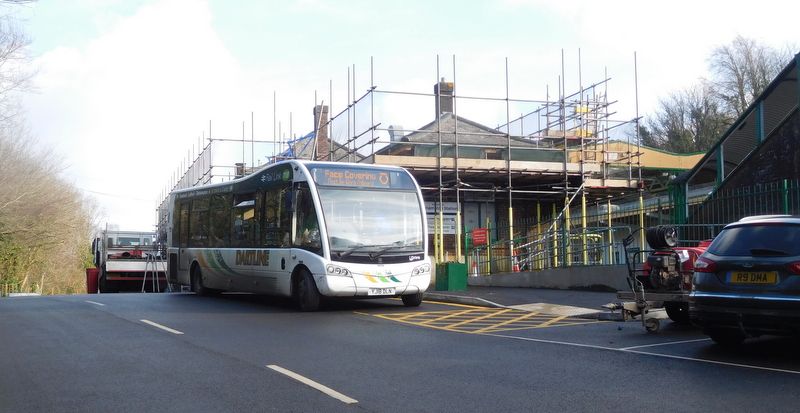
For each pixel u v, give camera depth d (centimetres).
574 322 1230
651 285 1095
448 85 3073
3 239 3809
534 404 602
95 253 3781
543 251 2119
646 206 2089
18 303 1716
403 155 2392
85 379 727
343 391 658
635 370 748
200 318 1295
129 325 1184
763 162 1606
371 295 1400
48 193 3866
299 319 1277
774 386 657
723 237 859
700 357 827
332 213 1402
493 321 1247
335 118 2706
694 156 2856
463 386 676
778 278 776
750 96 4025
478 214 2719
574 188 2541
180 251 2067
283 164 1532
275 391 662
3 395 660
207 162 3391
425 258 1475
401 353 875
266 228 1581
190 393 658
